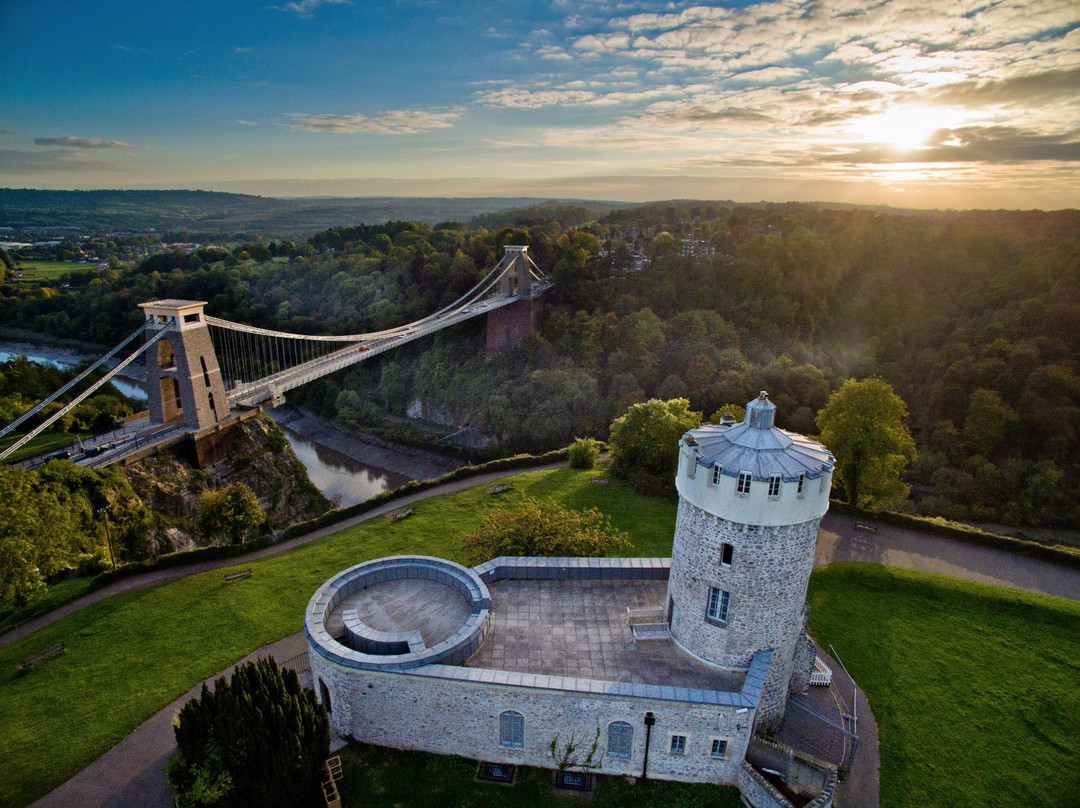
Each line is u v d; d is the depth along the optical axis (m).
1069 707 33.25
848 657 36.69
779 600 25.25
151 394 76.12
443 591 31.19
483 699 25.83
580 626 29.41
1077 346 87.25
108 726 31.42
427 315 131.25
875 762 29.61
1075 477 74.50
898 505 74.44
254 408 81.06
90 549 50.09
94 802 27.16
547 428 97.19
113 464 63.06
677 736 25.41
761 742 25.53
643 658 27.30
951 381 89.31
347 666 25.98
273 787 24.08
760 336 107.75
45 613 42.47
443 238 177.75
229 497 51.97
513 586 32.47
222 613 41.12
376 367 126.19
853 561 47.44
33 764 29.09
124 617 40.94
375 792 25.86
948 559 50.16
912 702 33.41
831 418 59.62
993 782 28.89
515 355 117.56
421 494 62.72
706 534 25.52
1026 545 50.75
